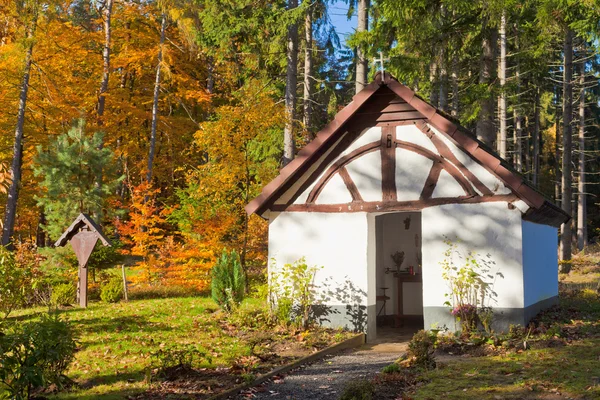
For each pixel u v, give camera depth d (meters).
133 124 37.50
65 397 8.07
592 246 39.22
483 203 13.34
